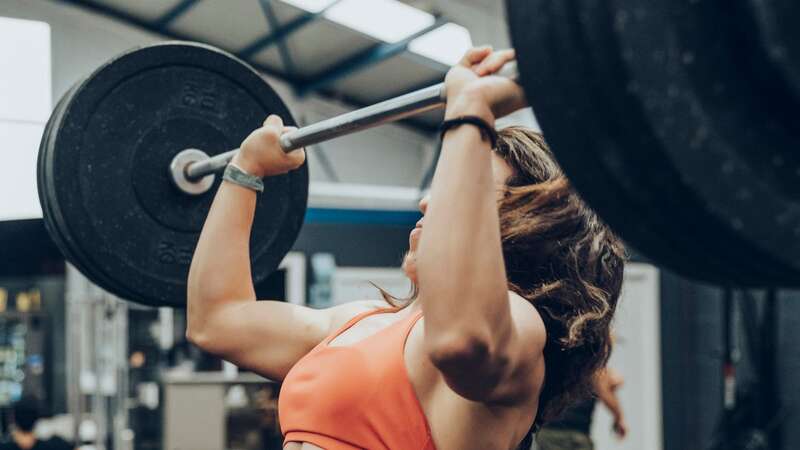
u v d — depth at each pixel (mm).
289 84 9039
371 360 1179
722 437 5020
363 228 6723
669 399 6082
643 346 6121
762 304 5289
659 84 709
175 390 5664
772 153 746
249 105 1746
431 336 937
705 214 718
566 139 797
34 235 4172
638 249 838
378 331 1227
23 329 9367
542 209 1235
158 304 1677
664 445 6082
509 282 1245
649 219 783
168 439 5629
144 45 1636
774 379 5125
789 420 5062
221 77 1717
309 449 1186
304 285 6574
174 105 1673
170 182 1670
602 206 813
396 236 6797
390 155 10031
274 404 5816
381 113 1227
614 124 750
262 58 8633
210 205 1719
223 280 1463
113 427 5914
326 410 1180
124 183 1629
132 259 1639
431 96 1116
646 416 6105
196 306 1469
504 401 1089
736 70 741
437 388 1143
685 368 6031
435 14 7156
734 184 720
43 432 8109
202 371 6121
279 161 1473
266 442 5824
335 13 7480
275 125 1490
